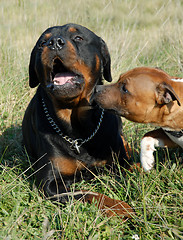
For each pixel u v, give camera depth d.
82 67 4.82
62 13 10.20
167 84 4.80
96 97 5.20
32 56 5.34
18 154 6.18
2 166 5.53
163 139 5.30
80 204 4.46
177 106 4.96
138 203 4.46
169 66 9.35
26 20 9.78
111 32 10.30
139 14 12.04
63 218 4.24
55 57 4.63
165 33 10.79
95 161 5.19
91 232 3.94
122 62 9.19
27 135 5.96
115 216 4.24
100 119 5.17
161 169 5.11
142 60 10.05
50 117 5.07
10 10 10.21
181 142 5.14
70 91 4.60
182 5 10.94
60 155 5.05
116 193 4.86
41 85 5.10
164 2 10.96
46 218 4.25
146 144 5.20
